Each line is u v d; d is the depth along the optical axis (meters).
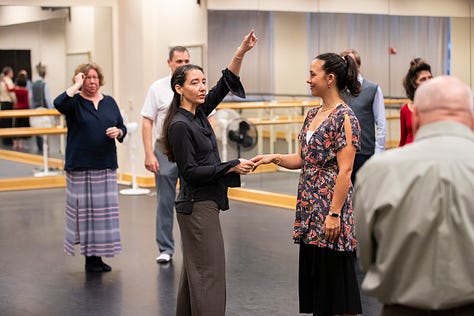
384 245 2.85
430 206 2.77
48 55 12.65
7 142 12.47
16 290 6.38
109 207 6.80
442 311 2.90
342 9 9.15
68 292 6.28
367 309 5.67
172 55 6.83
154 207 10.38
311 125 4.74
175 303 5.93
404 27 8.29
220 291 4.66
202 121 4.75
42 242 8.24
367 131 6.92
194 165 4.57
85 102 6.72
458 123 2.87
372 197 2.86
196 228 4.64
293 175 10.17
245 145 10.76
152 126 7.09
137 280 6.62
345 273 4.66
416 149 2.86
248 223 9.17
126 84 12.59
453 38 7.66
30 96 12.60
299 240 4.73
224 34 11.05
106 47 12.79
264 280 6.55
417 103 2.94
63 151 12.78
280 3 10.09
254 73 10.56
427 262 2.79
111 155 6.79
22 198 11.44
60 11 12.67
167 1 12.06
